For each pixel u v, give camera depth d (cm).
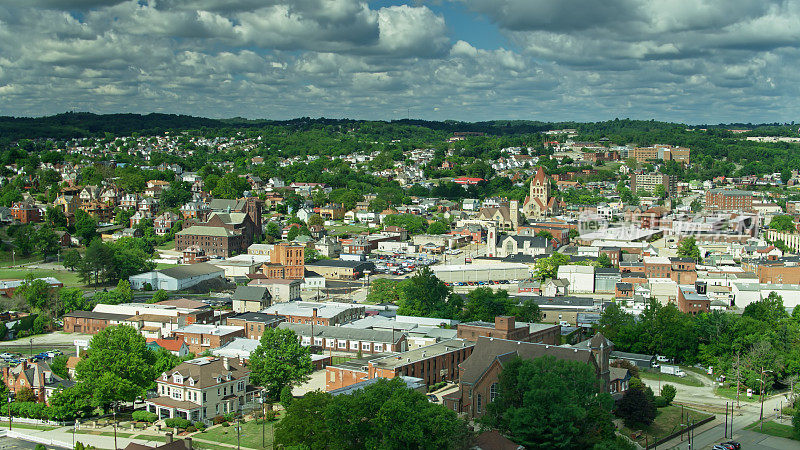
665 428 19162
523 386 16338
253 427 18950
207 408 19488
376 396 15612
